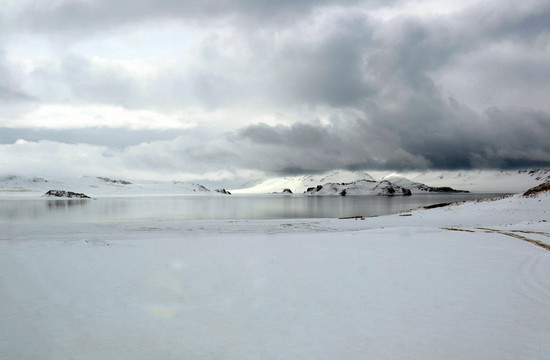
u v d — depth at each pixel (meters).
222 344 7.41
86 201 169.88
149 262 15.77
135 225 45.41
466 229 32.84
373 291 11.15
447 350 7.15
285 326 8.37
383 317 8.92
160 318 8.87
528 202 54.75
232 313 9.23
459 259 16.44
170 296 10.66
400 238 24.64
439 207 65.94
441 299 10.34
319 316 9.01
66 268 14.38
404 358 6.82
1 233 35.81
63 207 112.81
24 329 8.13
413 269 14.28
